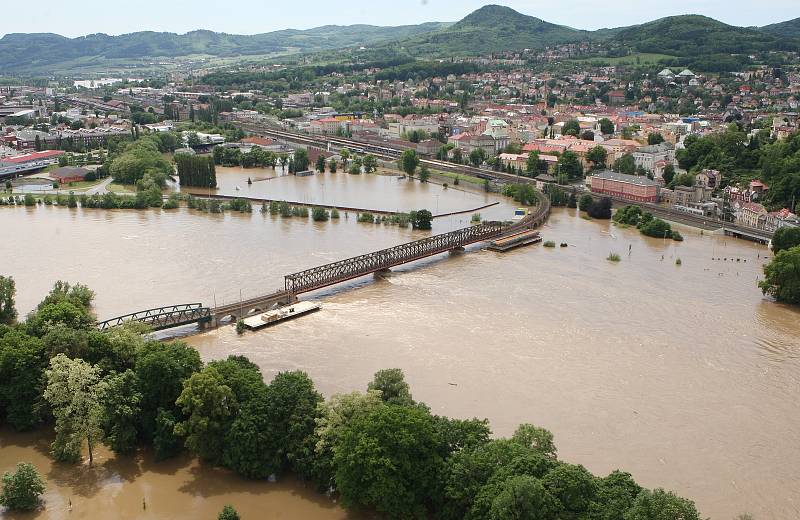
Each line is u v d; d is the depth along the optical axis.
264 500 145.38
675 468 160.88
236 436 150.50
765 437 174.75
